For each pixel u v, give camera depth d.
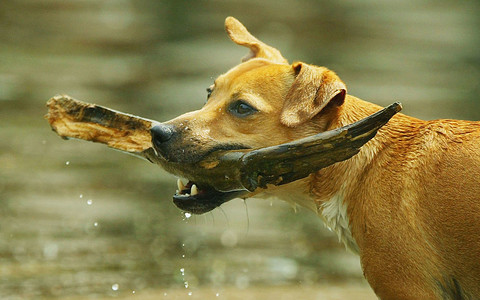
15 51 42.56
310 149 11.45
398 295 11.99
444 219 11.74
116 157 28.14
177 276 18.02
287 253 20.17
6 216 21.36
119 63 41.59
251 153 11.86
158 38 47.28
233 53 43.00
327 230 22.23
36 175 25.16
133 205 23.06
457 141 12.12
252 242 20.88
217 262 19.20
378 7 58.97
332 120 12.94
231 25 15.31
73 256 18.86
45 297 16.14
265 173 11.79
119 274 17.88
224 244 20.62
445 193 11.78
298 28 50.69
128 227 21.23
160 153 12.62
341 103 12.68
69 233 20.42
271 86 13.08
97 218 21.73
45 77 37.81
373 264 12.16
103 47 44.94
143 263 18.73
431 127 12.58
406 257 11.91
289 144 11.57
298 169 11.65
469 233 11.62
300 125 12.87
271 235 21.53
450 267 11.86
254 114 12.87
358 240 12.48
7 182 24.22
